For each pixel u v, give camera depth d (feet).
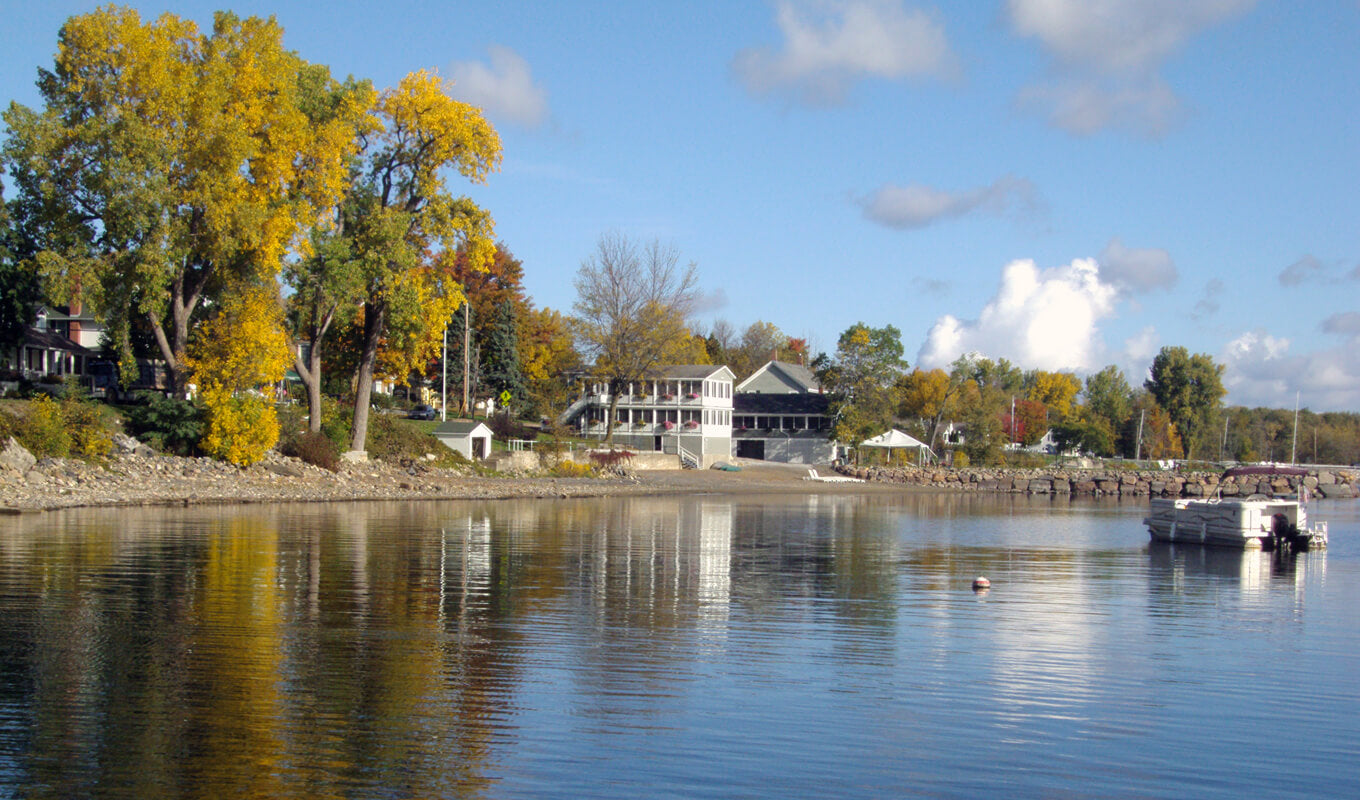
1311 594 79.15
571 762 35.12
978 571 88.07
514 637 53.78
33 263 157.79
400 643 51.42
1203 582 85.76
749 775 34.37
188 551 83.87
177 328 168.25
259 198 162.40
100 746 35.40
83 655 47.21
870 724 40.24
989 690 45.68
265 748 35.65
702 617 61.31
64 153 152.05
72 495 130.21
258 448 166.91
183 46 159.63
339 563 80.28
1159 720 41.78
